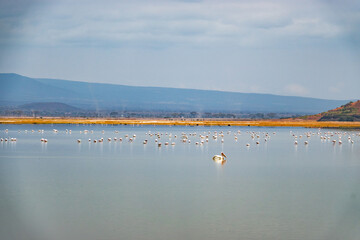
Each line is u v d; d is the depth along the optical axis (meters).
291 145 168.75
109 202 68.12
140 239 53.72
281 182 85.06
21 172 92.88
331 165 109.56
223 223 59.28
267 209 65.50
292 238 54.38
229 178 88.50
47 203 67.50
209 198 71.31
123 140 180.88
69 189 76.56
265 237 54.72
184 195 72.88
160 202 68.56
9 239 53.38
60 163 107.12
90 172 93.69
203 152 136.75
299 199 71.38
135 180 85.06
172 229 56.94
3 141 167.88
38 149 140.12
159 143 157.12
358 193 75.69
